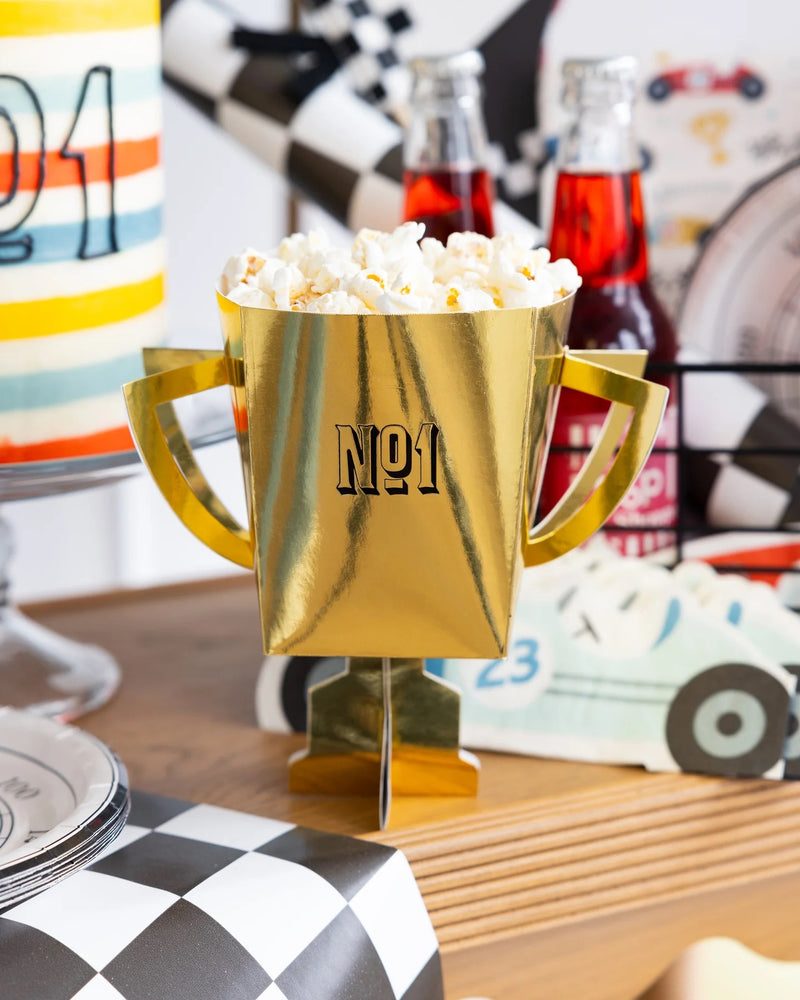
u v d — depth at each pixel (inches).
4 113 33.1
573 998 34.5
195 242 49.6
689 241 44.9
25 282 33.7
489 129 45.9
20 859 29.9
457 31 45.6
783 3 43.9
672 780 34.7
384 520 30.9
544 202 46.2
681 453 36.5
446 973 33.7
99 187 34.1
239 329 30.6
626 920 34.7
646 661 34.9
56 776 32.4
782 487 39.1
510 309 30.1
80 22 33.4
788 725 34.8
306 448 30.6
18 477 33.6
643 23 44.6
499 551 31.1
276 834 32.5
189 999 29.8
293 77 42.9
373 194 42.3
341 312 30.1
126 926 30.3
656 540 37.0
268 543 31.2
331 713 34.0
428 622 31.4
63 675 37.3
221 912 30.7
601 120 35.7
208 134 48.9
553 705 35.2
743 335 45.0
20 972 29.5
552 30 45.3
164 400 31.8
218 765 35.2
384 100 45.7
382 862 32.0
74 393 34.5
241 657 39.4
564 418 36.0
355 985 30.9
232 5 46.6
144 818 32.9
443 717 33.9
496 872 33.8
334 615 31.5
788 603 37.6
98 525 50.9
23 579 50.4
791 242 44.5
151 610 41.9
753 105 44.2
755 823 35.1
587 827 34.2
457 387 30.3
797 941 35.7
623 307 36.0
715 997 34.8
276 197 50.3
